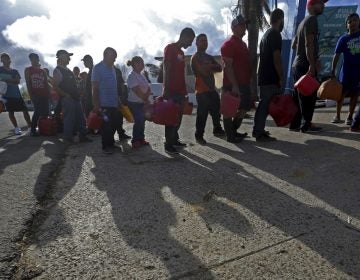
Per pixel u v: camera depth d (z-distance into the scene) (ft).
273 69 17.92
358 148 16.28
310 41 17.84
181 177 13.84
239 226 9.64
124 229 9.68
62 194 12.51
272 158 15.75
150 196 11.98
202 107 19.34
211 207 10.92
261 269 7.71
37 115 26.66
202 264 7.96
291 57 34.96
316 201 11.03
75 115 22.67
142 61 19.48
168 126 17.43
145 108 17.16
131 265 7.99
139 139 19.74
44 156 18.90
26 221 10.35
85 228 9.80
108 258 8.29
